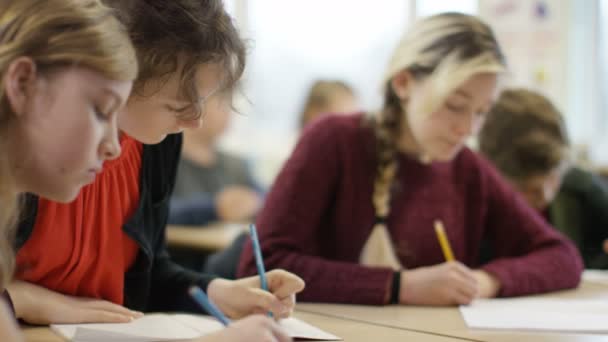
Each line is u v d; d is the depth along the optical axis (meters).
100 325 1.15
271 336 0.90
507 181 2.12
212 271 1.84
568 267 1.73
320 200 1.66
